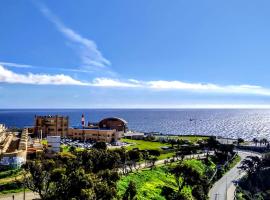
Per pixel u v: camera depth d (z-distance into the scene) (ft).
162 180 448.65
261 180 575.38
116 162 394.93
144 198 363.97
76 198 229.86
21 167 401.08
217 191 475.31
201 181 435.12
